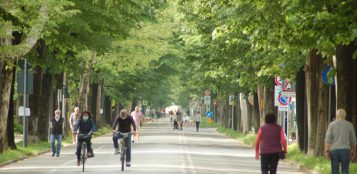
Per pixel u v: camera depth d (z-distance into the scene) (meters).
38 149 76.44
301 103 71.50
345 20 35.94
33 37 56.72
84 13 66.56
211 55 80.56
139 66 123.31
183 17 80.12
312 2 35.28
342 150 37.81
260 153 35.59
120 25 68.81
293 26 37.34
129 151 53.28
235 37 62.38
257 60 68.44
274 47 49.06
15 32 65.19
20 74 75.06
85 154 54.12
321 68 61.66
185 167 55.44
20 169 54.03
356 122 50.12
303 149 70.50
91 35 70.12
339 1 35.69
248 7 47.09
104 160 63.78
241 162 64.38
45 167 56.00
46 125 90.12
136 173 49.47
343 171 38.00
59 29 66.88
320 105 60.19
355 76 49.47
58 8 54.69
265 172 35.59
